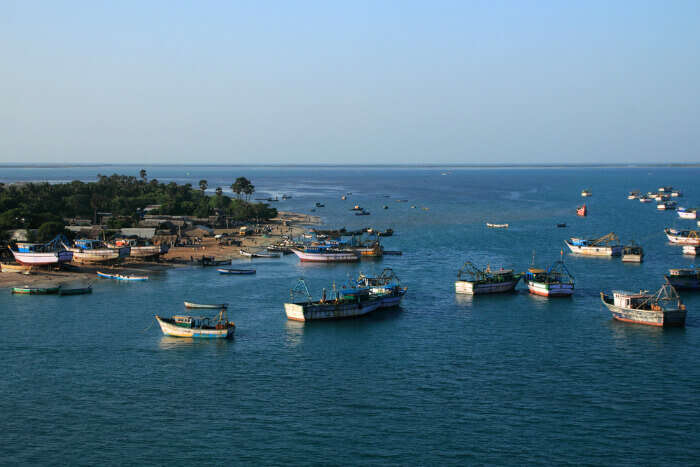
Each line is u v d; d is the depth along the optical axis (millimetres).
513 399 76250
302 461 61938
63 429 68625
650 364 88562
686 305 124812
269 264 175750
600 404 74750
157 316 104000
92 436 67062
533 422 70062
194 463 61719
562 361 90000
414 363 89500
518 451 63750
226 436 67062
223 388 79938
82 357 91312
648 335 102875
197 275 156750
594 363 89062
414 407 74000
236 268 168000
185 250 197625
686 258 183875
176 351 94625
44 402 75312
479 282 134875
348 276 155875
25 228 191750
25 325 107688
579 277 154000
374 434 67375
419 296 133625
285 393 78375
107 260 167250
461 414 72125
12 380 82125
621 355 92562
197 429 68625
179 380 82625
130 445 65188
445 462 61656
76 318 112625
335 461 61906
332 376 84312
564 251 196125
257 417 71500
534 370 86312
